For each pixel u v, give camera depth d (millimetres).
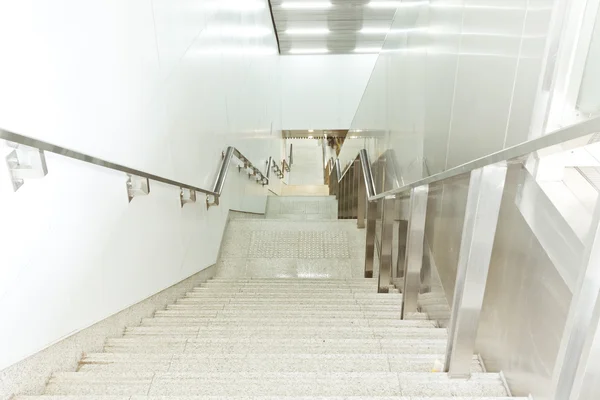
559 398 823
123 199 1973
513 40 1645
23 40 1243
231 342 1847
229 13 4594
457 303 1406
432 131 2764
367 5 7293
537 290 1318
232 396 1221
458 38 2299
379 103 4777
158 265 2479
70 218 1506
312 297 2971
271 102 8352
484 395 1371
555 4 1357
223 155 4312
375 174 4953
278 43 9031
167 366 1556
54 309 1417
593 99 1349
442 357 1620
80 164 1571
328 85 9617
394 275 3377
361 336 2039
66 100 1478
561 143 841
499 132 1767
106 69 1795
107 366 1555
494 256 1652
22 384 1260
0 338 1167
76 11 1552
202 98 3477
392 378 1385
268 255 4441
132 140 2080
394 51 4062
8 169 1161
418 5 3189
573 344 792
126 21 2006
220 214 4395
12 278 1203
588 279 752
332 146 15484
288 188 11922
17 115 1210
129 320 2086
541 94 1440
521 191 1354
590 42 1324
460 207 2078
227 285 3461
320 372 1449
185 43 2977
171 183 2416
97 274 1727
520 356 1375
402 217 3078
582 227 1087
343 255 4445
